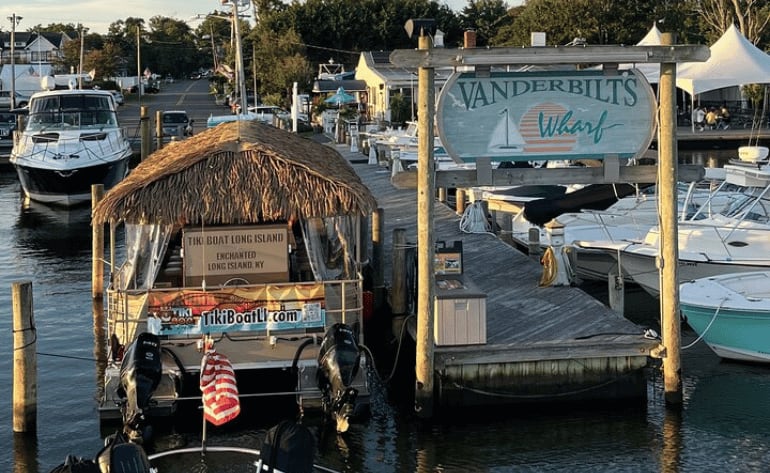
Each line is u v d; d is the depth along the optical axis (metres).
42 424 12.23
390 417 12.33
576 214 20.75
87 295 19.59
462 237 20.55
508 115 11.87
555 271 15.58
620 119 12.00
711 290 14.50
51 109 33.06
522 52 11.36
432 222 11.58
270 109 55.47
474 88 11.79
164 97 84.75
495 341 12.41
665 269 12.02
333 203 12.08
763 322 13.76
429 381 11.81
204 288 12.05
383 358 15.15
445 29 78.81
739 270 16.56
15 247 25.34
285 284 12.19
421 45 11.32
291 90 63.66
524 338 12.55
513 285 15.82
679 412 12.15
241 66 39.62
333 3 81.31
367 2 81.81
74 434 11.90
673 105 11.77
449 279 12.93
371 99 54.88
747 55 30.38
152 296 12.01
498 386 12.09
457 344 12.15
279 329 12.16
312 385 12.11
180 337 12.16
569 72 11.87
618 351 12.11
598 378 12.20
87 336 16.58
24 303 11.65
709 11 57.78
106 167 31.58
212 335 12.13
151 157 15.61
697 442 11.34
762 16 55.31
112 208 11.91
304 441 9.31
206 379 10.88
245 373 12.91
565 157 11.98
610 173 12.06
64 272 21.97
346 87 60.16
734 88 55.19
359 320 12.67
